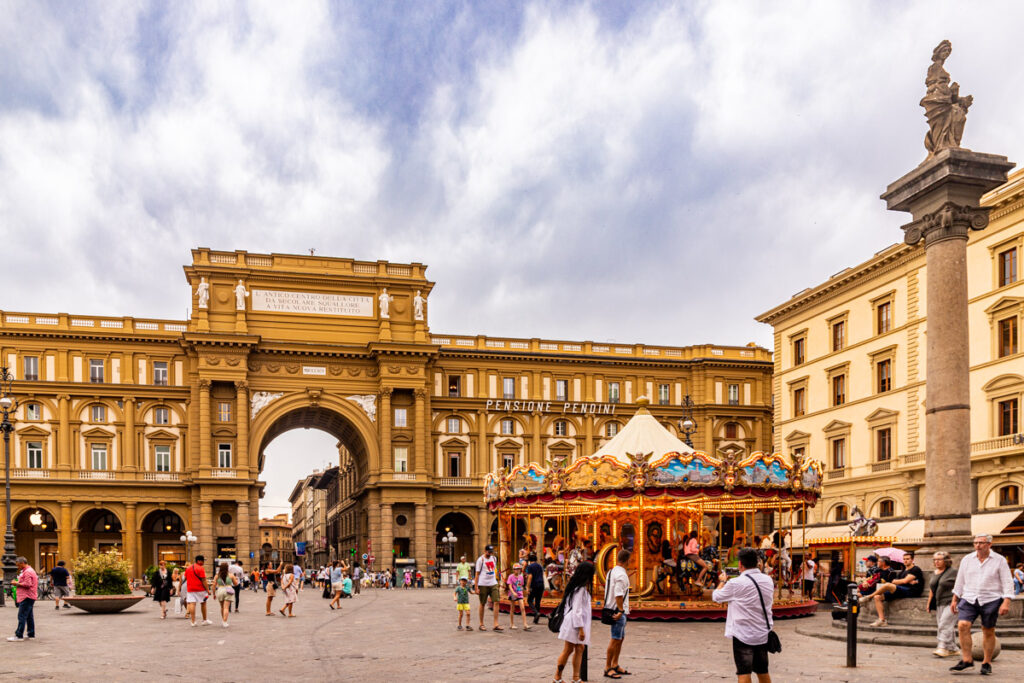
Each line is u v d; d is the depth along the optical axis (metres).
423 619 30.19
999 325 43.91
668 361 84.06
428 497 76.06
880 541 34.88
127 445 71.62
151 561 75.12
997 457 42.47
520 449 80.69
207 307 72.81
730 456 28.77
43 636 23.81
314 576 73.81
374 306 77.31
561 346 83.56
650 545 32.47
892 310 52.22
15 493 68.94
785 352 63.69
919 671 15.41
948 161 21.12
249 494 71.81
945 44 22.42
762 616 11.16
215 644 21.58
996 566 14.95
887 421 51.69
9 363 70.38
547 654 18.81
